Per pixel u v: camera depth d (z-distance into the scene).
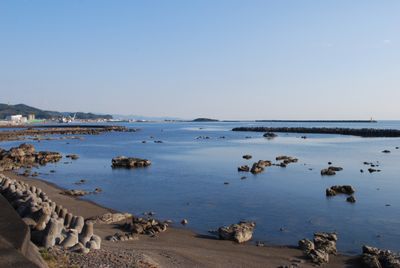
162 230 27.97
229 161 73.50
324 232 27.92
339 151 93.19
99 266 15.59
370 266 21.44
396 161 72.56
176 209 35.19
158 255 20.31
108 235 25.17
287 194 41.94
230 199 39.44
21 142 121.38
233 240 25.94
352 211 34.50
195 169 62.50
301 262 21.95
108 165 67.75
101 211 33.66
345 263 22.27
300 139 141.88
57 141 129.75
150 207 36.00
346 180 51.31
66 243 17.30
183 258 20.52
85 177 54.31
